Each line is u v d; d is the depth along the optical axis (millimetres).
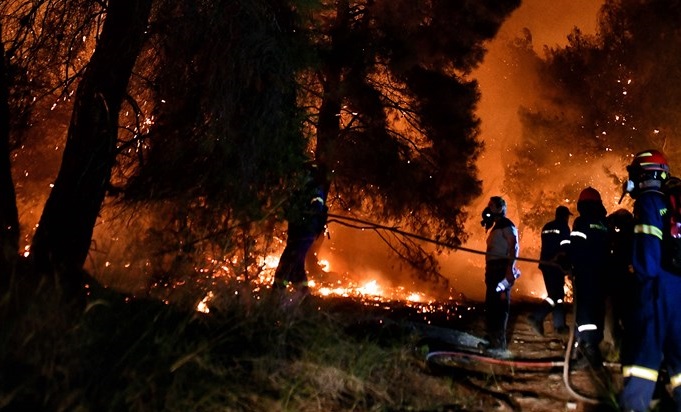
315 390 5305
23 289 4848
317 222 8312
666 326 5082
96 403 4094
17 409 3820
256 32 6602
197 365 4891
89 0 7035
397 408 5457
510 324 10820
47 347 4191
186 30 6680
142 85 7262
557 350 8555
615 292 7398
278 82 6746
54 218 5977
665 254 5082
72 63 7215
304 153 7281
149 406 4246
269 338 5801
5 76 6062
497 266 8172
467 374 6906
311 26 7586
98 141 6188
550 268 9969
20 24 6848
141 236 6523
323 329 6309
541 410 5887
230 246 6602
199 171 6688
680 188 5137
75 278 5613
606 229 7418
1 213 5566
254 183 6750
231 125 6664
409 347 7066
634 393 5129
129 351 4500
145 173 6680
